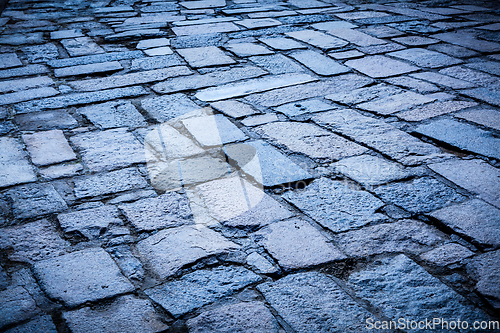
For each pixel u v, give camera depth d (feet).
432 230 7.98
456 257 7.30
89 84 15.25
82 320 6.35
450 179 9.42
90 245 7.90
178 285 6.98
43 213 8.76
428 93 13.87
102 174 10.05
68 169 10.26
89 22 23.76
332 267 7.24
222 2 28.22
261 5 27.07
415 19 22.88
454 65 16.25
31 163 10.53
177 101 13.76
